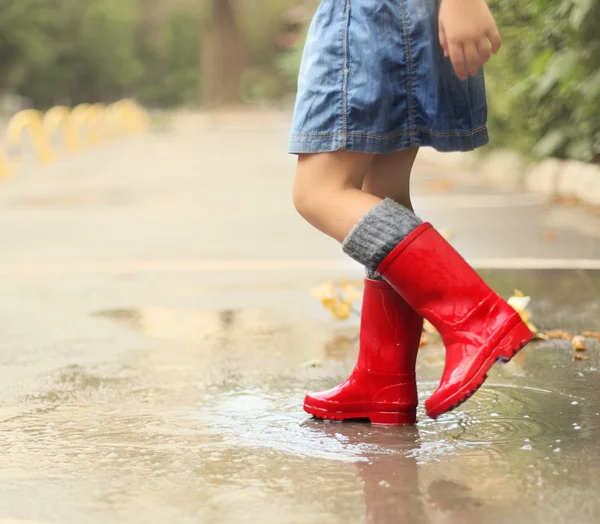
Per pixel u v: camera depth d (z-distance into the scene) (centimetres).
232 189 1223
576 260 638
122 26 5703
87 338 450
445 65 281
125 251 739
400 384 296
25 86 5147
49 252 742
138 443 282
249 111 4519
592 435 276
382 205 275
